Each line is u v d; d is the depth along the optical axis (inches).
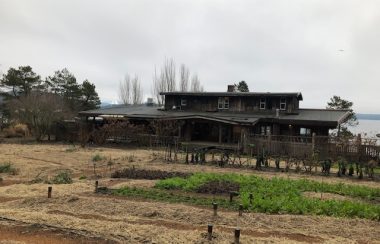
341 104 1947.6
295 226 398.0
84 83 2456.9
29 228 367.6
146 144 1448.1
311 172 845.2
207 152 1187.3
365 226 411.2
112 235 348.8
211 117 1381.6
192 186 590.2
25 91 2246.6
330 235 374.9
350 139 1179.9
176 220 408.5
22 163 872.3
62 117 1675.7
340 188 626.8
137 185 608.7
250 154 1146.7
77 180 663.1
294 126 1407.5
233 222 404.8
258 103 1539.1
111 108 1898.4
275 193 550.0
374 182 753.0
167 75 2568.9
